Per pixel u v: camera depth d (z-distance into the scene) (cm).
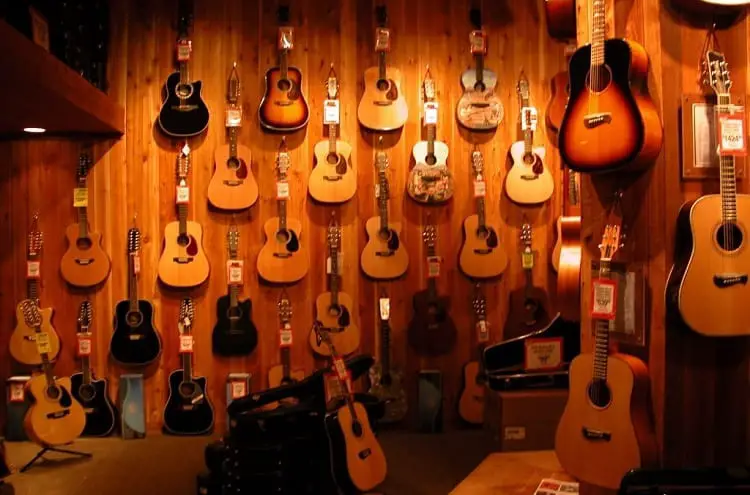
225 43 440
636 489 200
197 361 434
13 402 420
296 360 437
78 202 428
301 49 444
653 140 213
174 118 429
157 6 439
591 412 227
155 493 329
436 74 450
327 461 323
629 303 234
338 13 446
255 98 441
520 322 442
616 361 224
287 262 429
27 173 432
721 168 210
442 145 438
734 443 230
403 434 431
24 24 334
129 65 436
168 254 427
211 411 425
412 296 444
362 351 441
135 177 436
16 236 432
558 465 345
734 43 230
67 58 401
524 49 455
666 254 223
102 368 431
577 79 228
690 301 207
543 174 443
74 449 399
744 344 230
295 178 440
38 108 355
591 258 252
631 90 216
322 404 336
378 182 437
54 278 432
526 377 388
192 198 436
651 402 225
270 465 304
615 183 241
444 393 444
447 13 451
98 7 425
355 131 444
